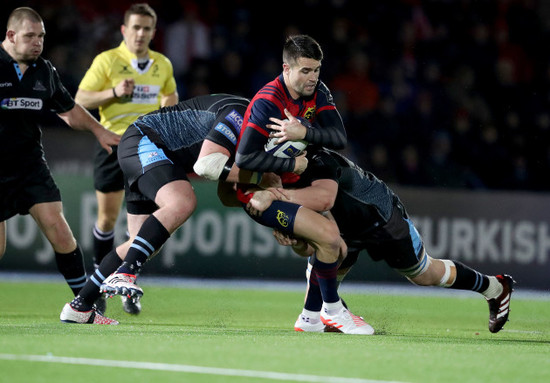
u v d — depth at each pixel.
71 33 49.88
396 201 22.59
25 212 24.36
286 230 20.94
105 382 12.85
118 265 22.11
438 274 23.12
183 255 43.38
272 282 43.62
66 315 22.17
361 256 45.44
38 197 24.09
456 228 46.75
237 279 44.00
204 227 43.62
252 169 20.14
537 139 55.84
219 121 21.00
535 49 59.59
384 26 57.38
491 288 23.48
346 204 21.84
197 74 51.31
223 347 16.59
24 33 23.14
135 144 22.11
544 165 55.00
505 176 53.09
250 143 20.05
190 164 22.16
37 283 37.75
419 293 41.31
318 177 21.38
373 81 54.56
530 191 54.06
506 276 23.67
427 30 58.16
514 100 56.78
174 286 39.03
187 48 52.88
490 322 23.88
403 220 22.47
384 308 33.06
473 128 54.16
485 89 56.84
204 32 53.41
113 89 29.36
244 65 52.84
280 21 56.22
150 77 30.72
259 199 20.73
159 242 21.11
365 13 57.44
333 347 17.27
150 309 29.16
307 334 20.83
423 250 22.94
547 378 14.44
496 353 17.45
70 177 42.53
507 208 47.31
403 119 52.75
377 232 22.23
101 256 30.86
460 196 46.84
